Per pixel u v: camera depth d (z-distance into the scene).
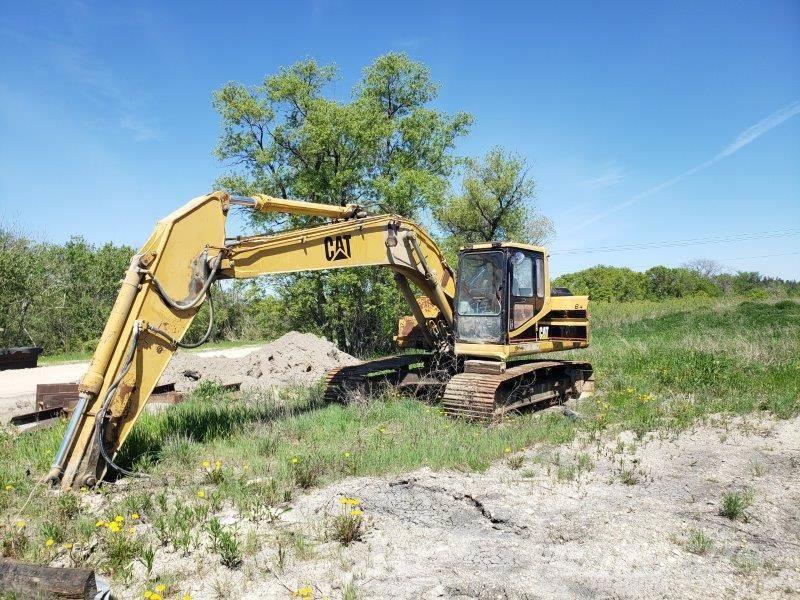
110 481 6.27
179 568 4.23
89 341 33.66
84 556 4.34
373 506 5.48
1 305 30.20
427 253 10.22
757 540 4.82
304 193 22.67
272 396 11.41
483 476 6.41
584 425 8.73
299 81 22.70
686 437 8.12
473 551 4.55
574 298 11.38
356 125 22.16
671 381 11.88
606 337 24.50
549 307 10.82
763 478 6.42
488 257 9.99
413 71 26.16
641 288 58.47
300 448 7.22
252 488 5.73
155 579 4.03
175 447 7.10
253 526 4.95
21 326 32.56
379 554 4.47
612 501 5.69
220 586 3.96
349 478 6.27
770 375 12.17
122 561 4.29
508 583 4.04
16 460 6.74
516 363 10.91
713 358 12.80
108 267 37.53
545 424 8.62
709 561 4.43
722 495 5.89
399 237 9.59
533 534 4.91
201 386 11.43
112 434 6.27
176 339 6.82
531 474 6.39
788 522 5.21
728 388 11.05
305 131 21.97
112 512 5.16
